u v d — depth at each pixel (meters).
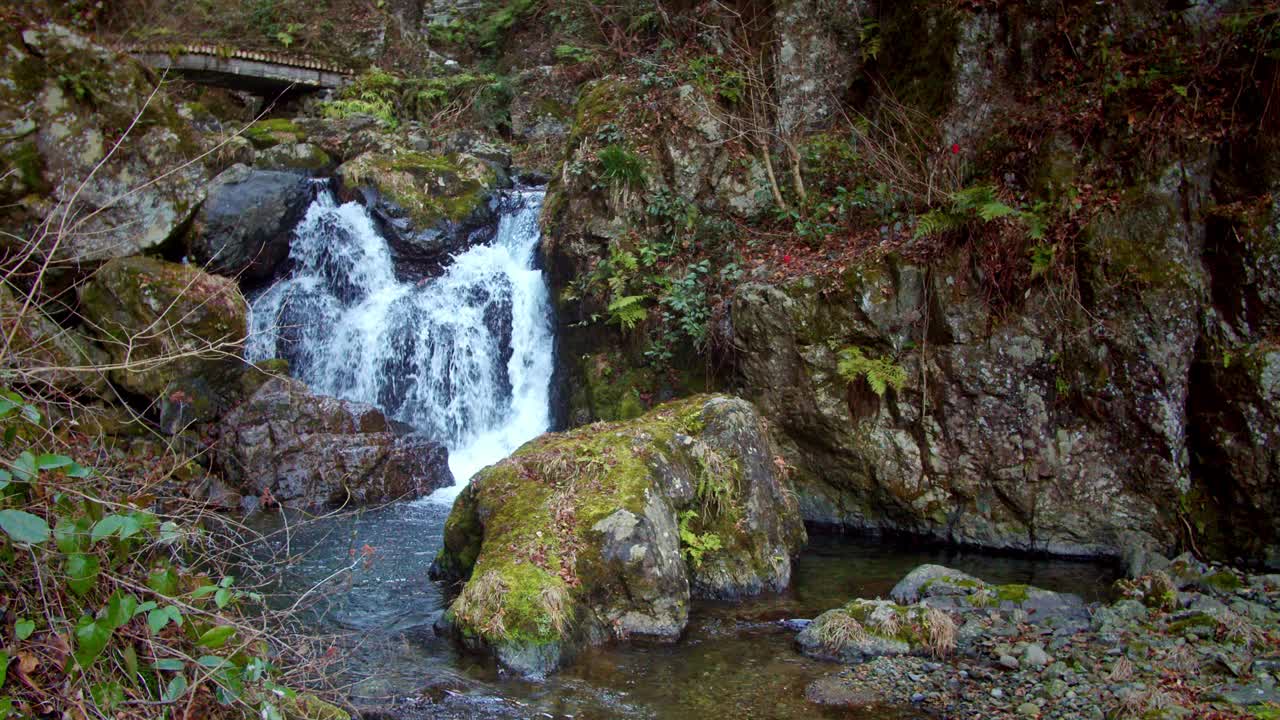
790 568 7.10
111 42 14.16
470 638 5.47
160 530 3.34
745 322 8.84
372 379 11.68
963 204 8.11
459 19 19.22
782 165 10.47
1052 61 8.61
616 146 10.08
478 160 13.20
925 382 8.16
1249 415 7.09
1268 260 7.14
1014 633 5.63
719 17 11.46
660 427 7.17
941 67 9.43
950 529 8.16
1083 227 7.69
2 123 9.52
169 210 10.42
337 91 16.86
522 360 11.43
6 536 2.71
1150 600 6.10
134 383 9.02
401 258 12.16
